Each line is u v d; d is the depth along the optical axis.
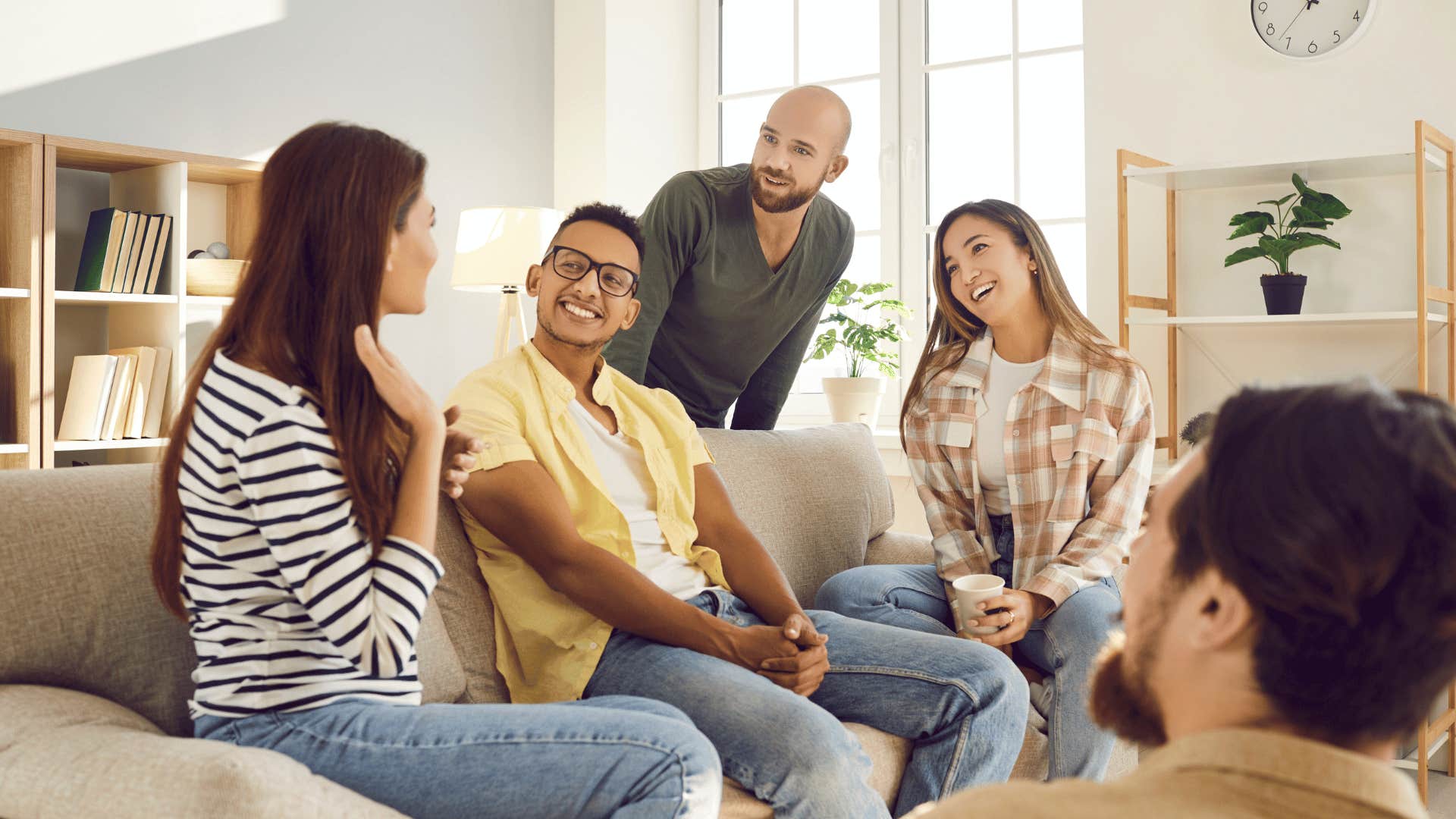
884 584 2.20
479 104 4.18
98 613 1.33
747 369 2.68
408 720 1.25
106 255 3.09
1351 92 3.09
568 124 4.36
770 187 2.37
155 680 1.37
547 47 4.40
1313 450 0.46
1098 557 2.07
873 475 2.68
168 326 3.22
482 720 1.26
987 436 2.27
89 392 3.07
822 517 2.46
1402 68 3.02
